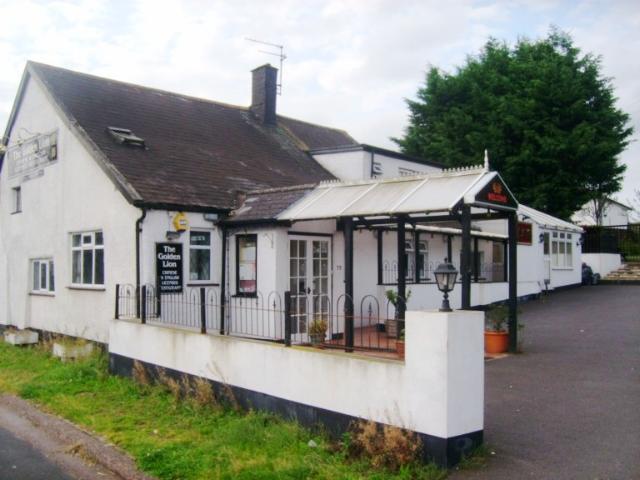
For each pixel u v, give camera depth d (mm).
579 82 32156
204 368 9305
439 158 35188
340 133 25625
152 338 10508
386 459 6383
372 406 6797
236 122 20594
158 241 12523
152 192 12750
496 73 34844
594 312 17984
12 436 8508
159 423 8617
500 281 20812
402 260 11938
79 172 14555
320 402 7414
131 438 7977
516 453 6539
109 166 13250
